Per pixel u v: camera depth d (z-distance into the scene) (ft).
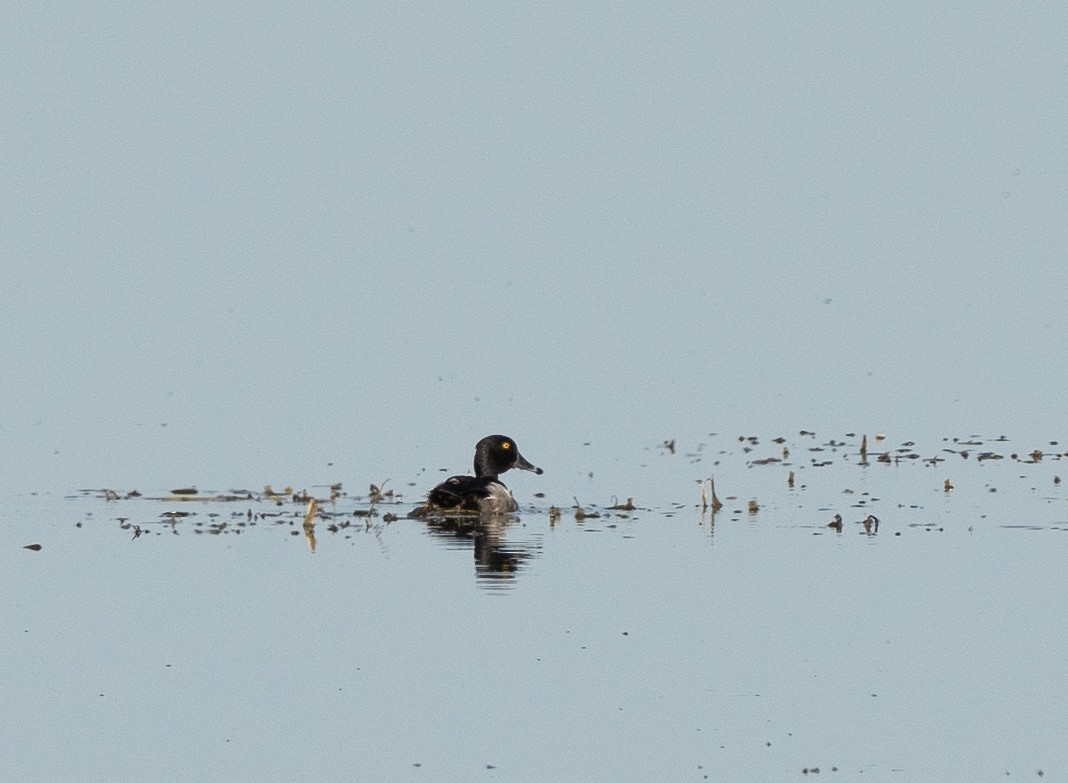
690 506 115.34
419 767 62.64
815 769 61.62
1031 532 103.19
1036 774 60.85
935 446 144.36
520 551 99.35
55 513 113.70
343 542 102.73
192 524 109.40
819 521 108.27
